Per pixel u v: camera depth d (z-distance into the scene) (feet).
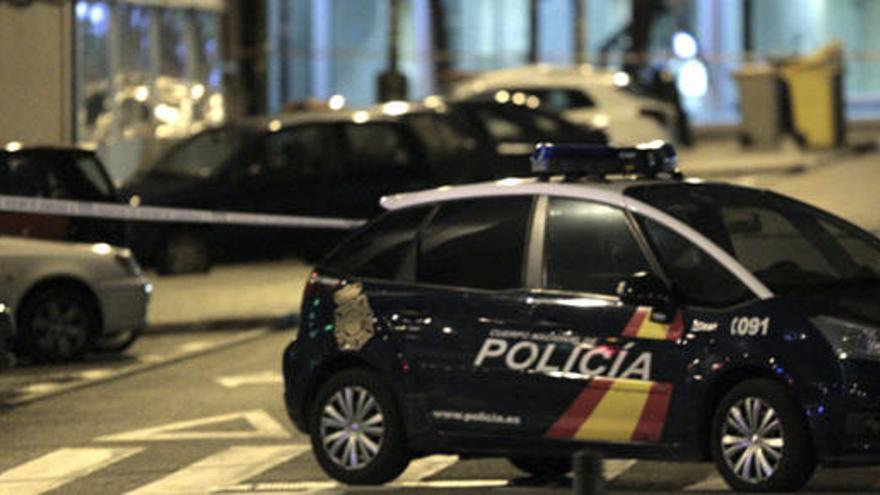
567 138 213.66
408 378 91.40
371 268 94.17
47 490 98.99
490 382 89.25
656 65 286.87
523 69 248.11
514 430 88.84
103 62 212.84
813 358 81.76
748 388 83.41
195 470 102.73
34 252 142.61
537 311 88.33
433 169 195.62
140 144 216.95
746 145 277.64
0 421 120.47
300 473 100.48
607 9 313.53
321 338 94.43
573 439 87.45
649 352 85.30
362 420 93.35
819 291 84.94
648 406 85.30
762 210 89.92
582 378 86.89
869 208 207.62
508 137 212.84
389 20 264.31
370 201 193.77
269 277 189.98
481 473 99.86
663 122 241.96
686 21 315.78
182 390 130.62
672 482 94.22
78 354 144.25
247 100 236.84
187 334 160.35
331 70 289.74
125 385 133.69
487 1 303.68
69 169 157.48
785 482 82.48
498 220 91.04
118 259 146.30
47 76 201.57
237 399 126.00
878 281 88.02
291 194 192.65
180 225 191.01
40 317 142.92
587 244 88.38
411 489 91.61
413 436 91.76
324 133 195.11
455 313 90.43
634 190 89.04
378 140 195.83
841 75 277.44
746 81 276.21
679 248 86.38
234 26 236.43
